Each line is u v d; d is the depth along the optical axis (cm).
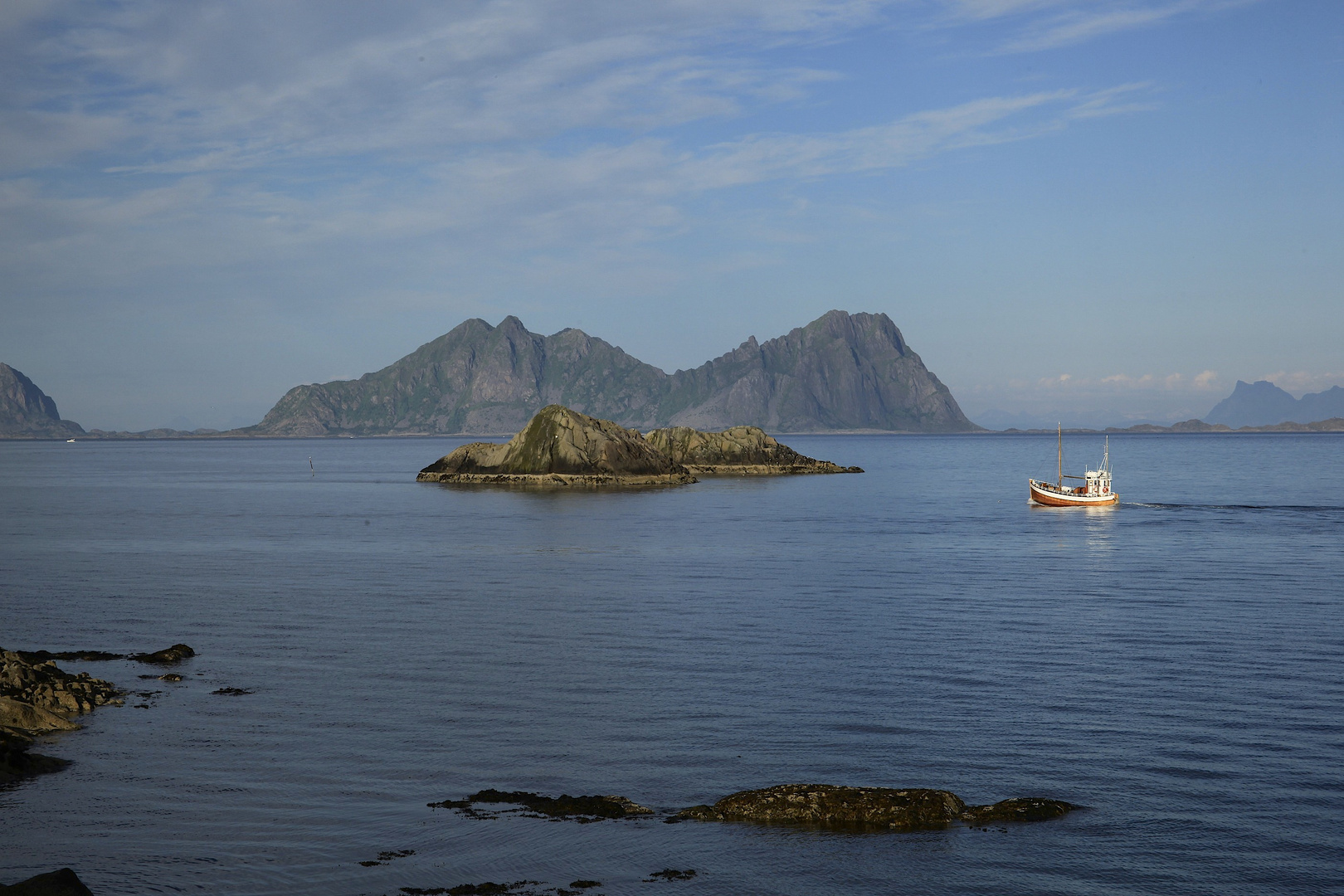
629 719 2575
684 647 3431
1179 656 3266
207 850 1803
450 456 15988
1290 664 3156
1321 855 1784
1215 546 6825
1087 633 3666
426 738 2427
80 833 1875
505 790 2098
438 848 1811
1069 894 1652
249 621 3947
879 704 2711
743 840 1845
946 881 1697
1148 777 2150
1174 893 1658
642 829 1895
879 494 13075
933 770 2208
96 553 6338
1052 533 7756
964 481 16600
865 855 1791
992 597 4531
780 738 2422
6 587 4838
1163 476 17212
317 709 2680
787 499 11956
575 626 3828
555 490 13600
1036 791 2081
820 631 3703
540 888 1662
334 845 1825
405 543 7000
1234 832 1877
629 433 15712
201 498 12219
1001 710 2644
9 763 2180
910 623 3881
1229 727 2491
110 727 2514
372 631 3741
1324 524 8506
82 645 3497
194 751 2334
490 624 3869
